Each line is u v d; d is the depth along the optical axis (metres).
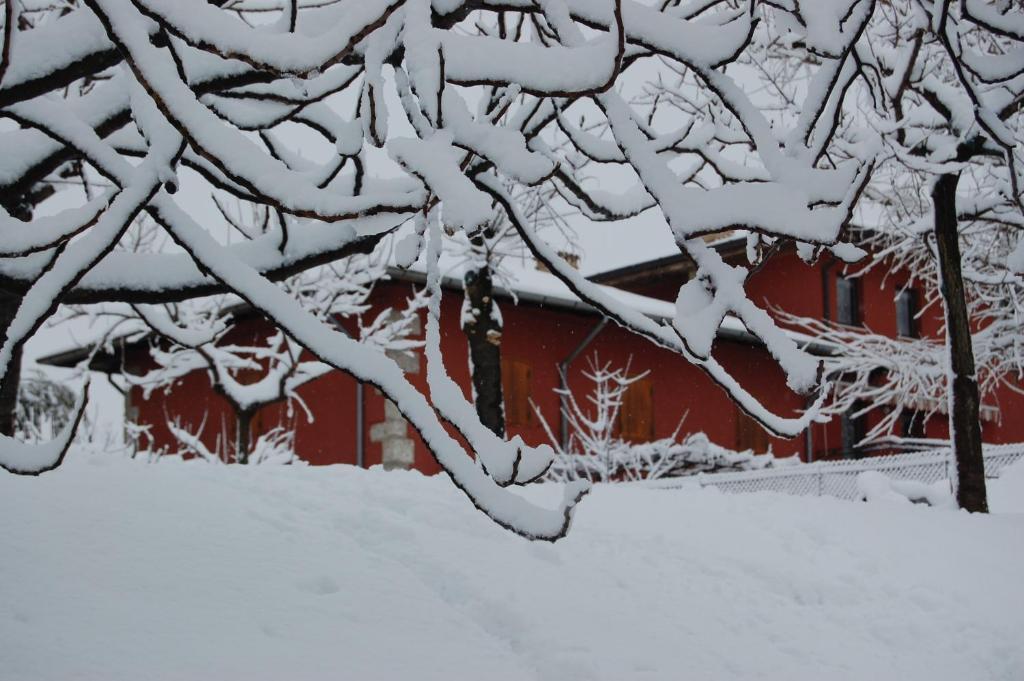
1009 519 8.45
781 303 22.98
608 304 3.98
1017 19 4.99
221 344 20.12
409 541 6.21
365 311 17.09
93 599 4.20
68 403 20.78
